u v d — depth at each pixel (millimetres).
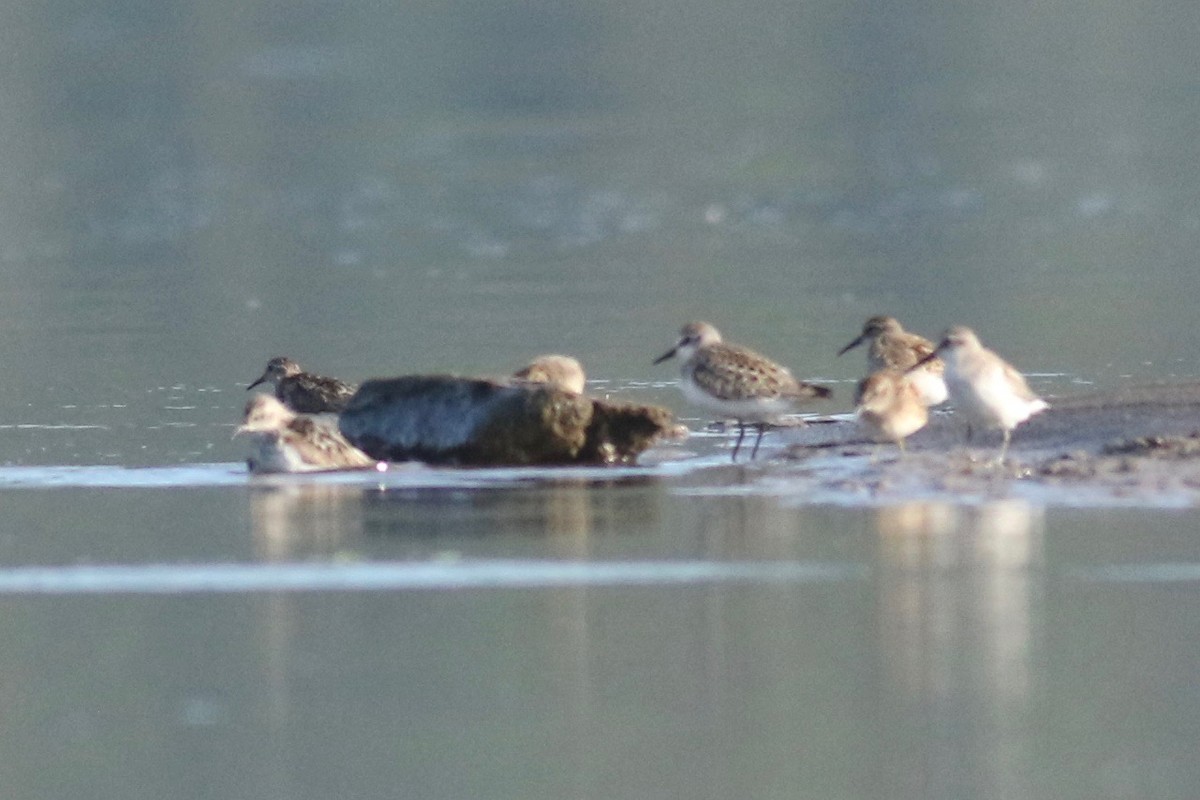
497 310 27375
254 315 27375
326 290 29812
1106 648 11734
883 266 30984
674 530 14523
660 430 17203
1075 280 28938
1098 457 16078
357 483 16516
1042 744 10547
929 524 14398
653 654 11898
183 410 20234
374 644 12219
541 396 17078
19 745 10906
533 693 11391
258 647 12211
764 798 10117
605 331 25250
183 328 26234
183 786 10461
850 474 16125
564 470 16906
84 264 32875
